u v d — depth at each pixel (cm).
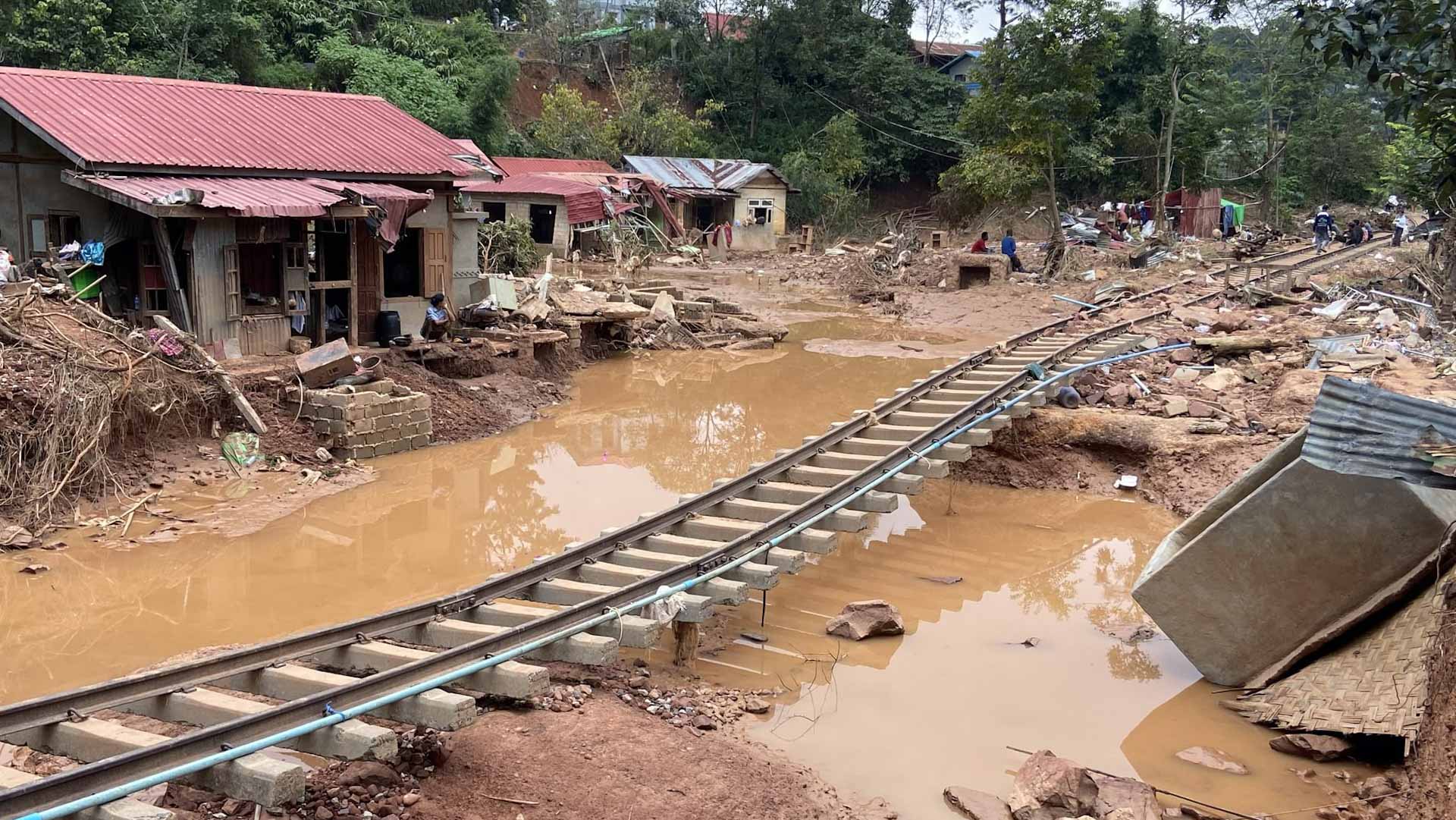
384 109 2291
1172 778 775
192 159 1755
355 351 1788
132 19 3759
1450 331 2200
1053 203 3912
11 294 1466
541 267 3803
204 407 1530
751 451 1752
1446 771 632
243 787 607
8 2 3344
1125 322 2394
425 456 1662
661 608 901
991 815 702
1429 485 791
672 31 6981
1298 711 841
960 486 1599
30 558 1163
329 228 1897
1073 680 949
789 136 6762
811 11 6756
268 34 4691
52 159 1703
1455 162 998
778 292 3962
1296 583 895
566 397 2108
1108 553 1322
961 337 2952
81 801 553
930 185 6794
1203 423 1573
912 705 886
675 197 5256
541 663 891
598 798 680
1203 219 5188
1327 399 852
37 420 1301
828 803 719
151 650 957
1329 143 6059
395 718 717
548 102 5797
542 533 1324
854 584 1195
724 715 843
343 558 1221
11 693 862
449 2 6084
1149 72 6053
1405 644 808
